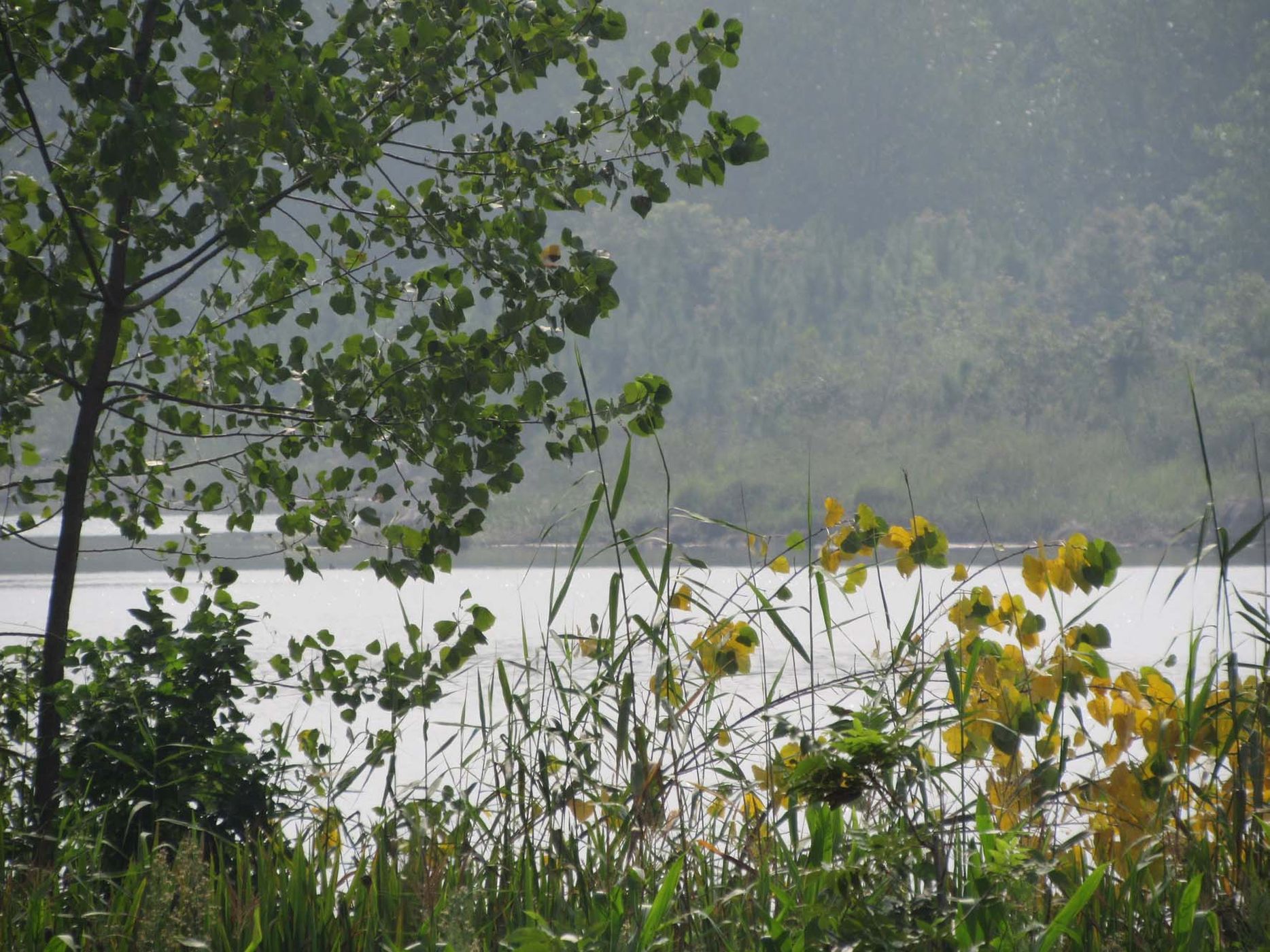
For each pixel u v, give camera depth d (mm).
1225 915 4000
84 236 6156
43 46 5844
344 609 21391
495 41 6043
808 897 4027
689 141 6000
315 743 6254
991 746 4961
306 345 6582
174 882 4344
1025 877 3812
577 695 4977
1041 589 5477
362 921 4520
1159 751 4555
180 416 6934
